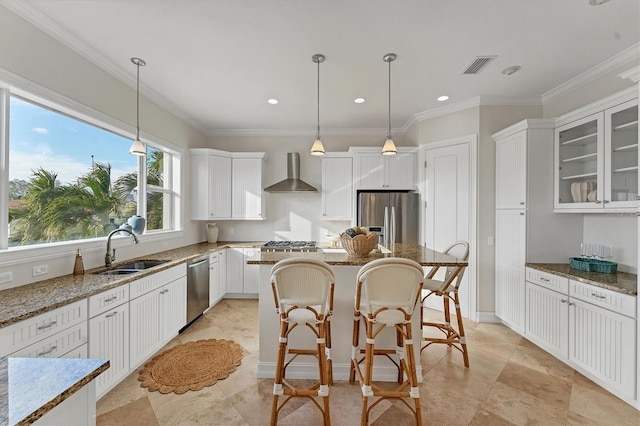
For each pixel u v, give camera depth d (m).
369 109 3.97
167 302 2.87
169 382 2.27
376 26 2.19
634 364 1.96
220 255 4.21
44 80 2.12
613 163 2.40
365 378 1.81
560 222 3.01
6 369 0.83
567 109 3.21
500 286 3.45
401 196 4.19
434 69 2.85
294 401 2.07
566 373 2.43
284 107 3.90
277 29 2.22
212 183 4.46
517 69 2.85
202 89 3.31
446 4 1.95
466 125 3.72
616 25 2.17
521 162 3.09
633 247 2.50
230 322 3.57
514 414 1.94
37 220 2.27
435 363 2.60
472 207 3.64
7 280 1.92
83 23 2.13
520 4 1.95
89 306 1.89
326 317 1.95
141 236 3.26
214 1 1.91
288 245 3.87
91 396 0.86
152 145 3.63
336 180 4.66
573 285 2.43
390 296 1.81
